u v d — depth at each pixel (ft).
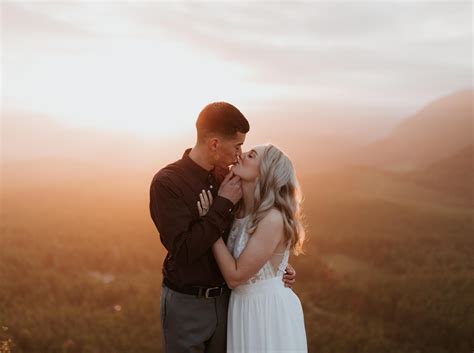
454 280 180.75
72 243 271.08
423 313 158.40
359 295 188.03
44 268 226.38
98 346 145.18
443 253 237.86
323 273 217.77
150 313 173.27
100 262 246.68
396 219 331.77
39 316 161.68
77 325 160.86
